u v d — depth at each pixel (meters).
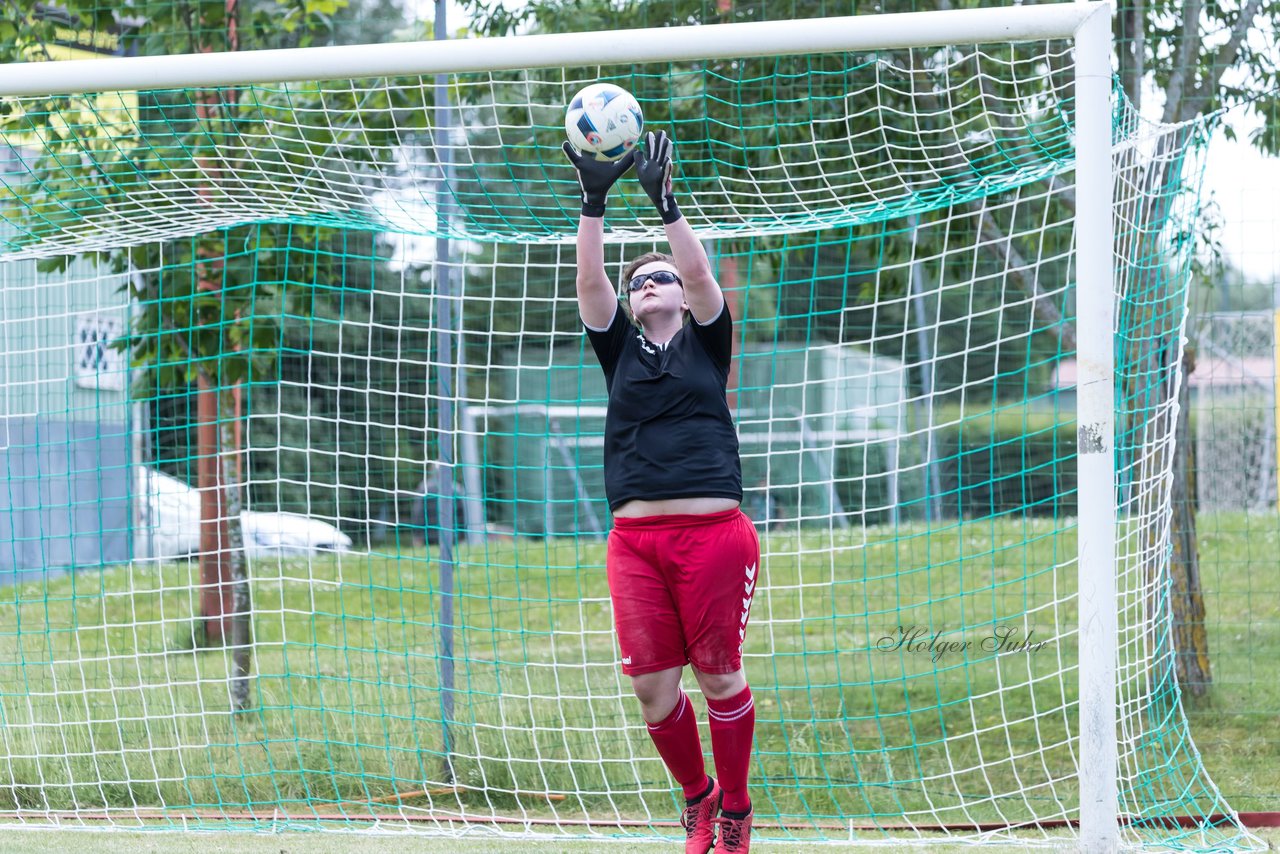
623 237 19.44
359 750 20.31
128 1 23.86
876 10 23.34
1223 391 34.41
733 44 13.57
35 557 41.56
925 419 48.53
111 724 22.30
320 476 40.16
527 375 55.41
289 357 28.61
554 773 19.53
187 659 27.70
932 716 23.16
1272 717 21.97
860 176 20.22
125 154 19.62
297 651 28.53
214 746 19.56
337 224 19.23
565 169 23.20
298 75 14.36
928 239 26.31
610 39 13.78
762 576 34.03
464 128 19.06
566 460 54.88
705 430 12.55
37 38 23.58
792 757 20.52
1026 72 20.61
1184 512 23.53
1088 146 13.05
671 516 12.42
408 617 33.00
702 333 12.77
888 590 32.09
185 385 25.81
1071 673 24.91
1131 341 20.33
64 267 24.89
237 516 27.55
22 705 23.50
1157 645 19.05
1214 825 16.25
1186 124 17.20
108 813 17.67
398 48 14.23
